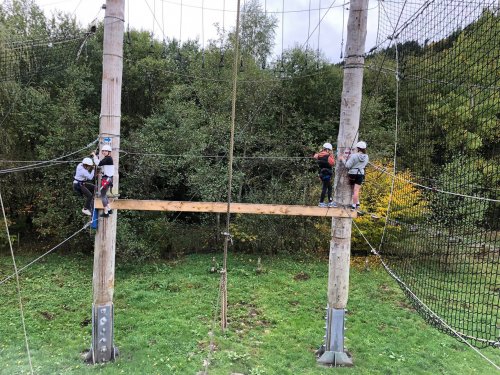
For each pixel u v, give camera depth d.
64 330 10.61
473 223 12.02
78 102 17.08
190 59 20.92
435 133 10.53
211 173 16.58
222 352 9.64
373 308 12.65
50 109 16.62
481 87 8.73
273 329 11.12
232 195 17.36
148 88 21.36
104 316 8.99
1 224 16.16
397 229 13.70
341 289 9.34
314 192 16.92
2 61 12.77
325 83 20.59
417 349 10.23
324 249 17.86
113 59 8.46
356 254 17.59
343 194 8.92
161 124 17.58
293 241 17.42
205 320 11.44
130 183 16.81
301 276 15.32
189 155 16.23
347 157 8.91
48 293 13.00
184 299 12.89
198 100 19.88
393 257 11.12
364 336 10.86
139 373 8.55
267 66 21.73
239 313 12.05
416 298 7.85
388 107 21.48
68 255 16.67
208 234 17.91
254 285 14.21
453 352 10.12
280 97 20.22
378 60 19.64
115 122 8.59
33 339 9.99
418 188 13.31
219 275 15.08
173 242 17.22
